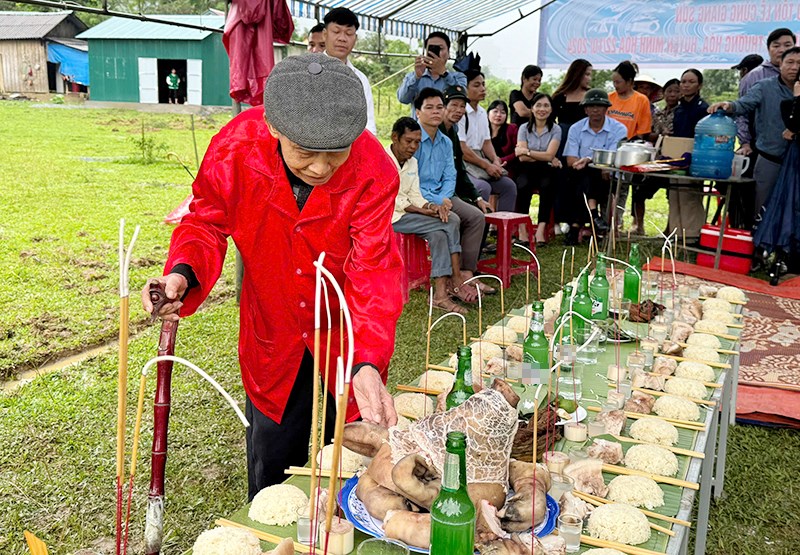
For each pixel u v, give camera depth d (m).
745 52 10.27
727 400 3.14
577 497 1.79
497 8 9.66
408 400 2.28
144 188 11.37
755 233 6.56
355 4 7.73
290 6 6.77
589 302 2.98
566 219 7.89
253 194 2.02
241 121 2.06
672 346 2.98
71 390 4.00
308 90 1.71
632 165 6.94
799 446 3.67
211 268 1.97
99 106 26.09
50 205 9.59
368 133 2.14
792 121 6.23
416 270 5.82
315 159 1.77
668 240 3.64
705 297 3.97
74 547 2.72
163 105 25.00
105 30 25.81
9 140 16.67
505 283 6.26
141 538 2.80
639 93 8.52
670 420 2.36
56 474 3.18
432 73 6.91
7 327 4.98
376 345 1.94
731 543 2.91
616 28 10.79
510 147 8.49
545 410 2.18
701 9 10.31
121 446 1.17
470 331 5.21
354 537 1.65
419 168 5.80
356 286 2.02
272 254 2.08
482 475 1.59
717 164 6.69
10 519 2.86
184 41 24.94
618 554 1.55
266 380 2.25
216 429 3.63
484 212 6.61
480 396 1.63
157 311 1.70
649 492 1.85
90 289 6.00
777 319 5.44
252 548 1.46
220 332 5.05
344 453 1.90
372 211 2.05
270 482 2.38
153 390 4.05
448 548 1.41
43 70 27.88
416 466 1.60
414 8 8.77
